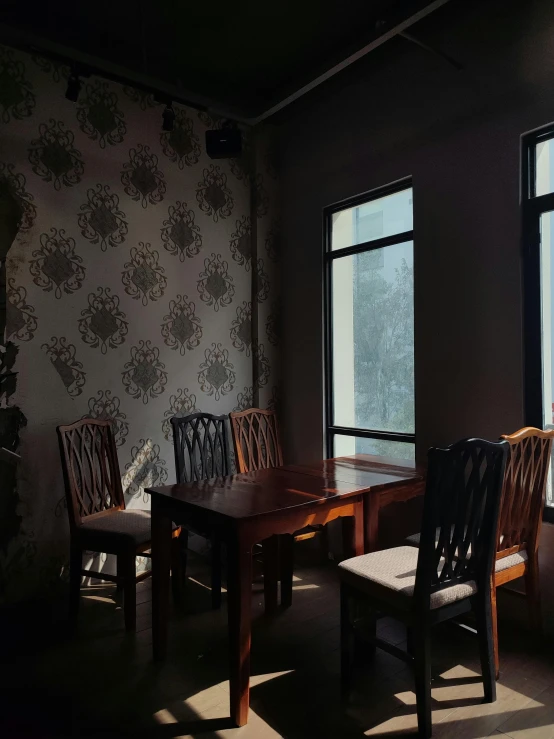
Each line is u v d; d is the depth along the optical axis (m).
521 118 2.53
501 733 1.78
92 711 1.91
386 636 2.47
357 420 3.49
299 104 3.72
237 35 2.97
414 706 1.94
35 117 2.96
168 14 2.77
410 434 3.14
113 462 2.97
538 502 2.24
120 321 3.26
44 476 2.97
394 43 3.05
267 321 3.95
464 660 2.25
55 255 3.02
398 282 3.21
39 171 2.97
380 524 3.18
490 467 1.88
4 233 2.86
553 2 2.41
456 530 1.84
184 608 2.79
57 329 3.03
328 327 3.66
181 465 3.01
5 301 2.86
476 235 2.72
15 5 2.69
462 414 2.78
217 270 3.72
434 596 1.80
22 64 2.92
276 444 3.39
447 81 2.85
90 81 3.16
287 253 3.96
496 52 2.63
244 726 1.83
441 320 2.88
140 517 2.77
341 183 3.50
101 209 3.19
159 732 1.80
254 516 1.90
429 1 2.30
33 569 2.93
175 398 3.50
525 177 2.55
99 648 2.37
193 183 3.60
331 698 1.99
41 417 2.97
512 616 2.56
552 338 2.50
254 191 3.90
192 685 2.08
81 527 2.61
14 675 2.15
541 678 2.10
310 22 2.86
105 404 3.19
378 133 3.24
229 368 3.78
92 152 3.16
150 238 3.39
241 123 3.63
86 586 3.09
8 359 2.87
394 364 3.24
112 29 2.90
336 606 2.79
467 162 2.76
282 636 2.47
